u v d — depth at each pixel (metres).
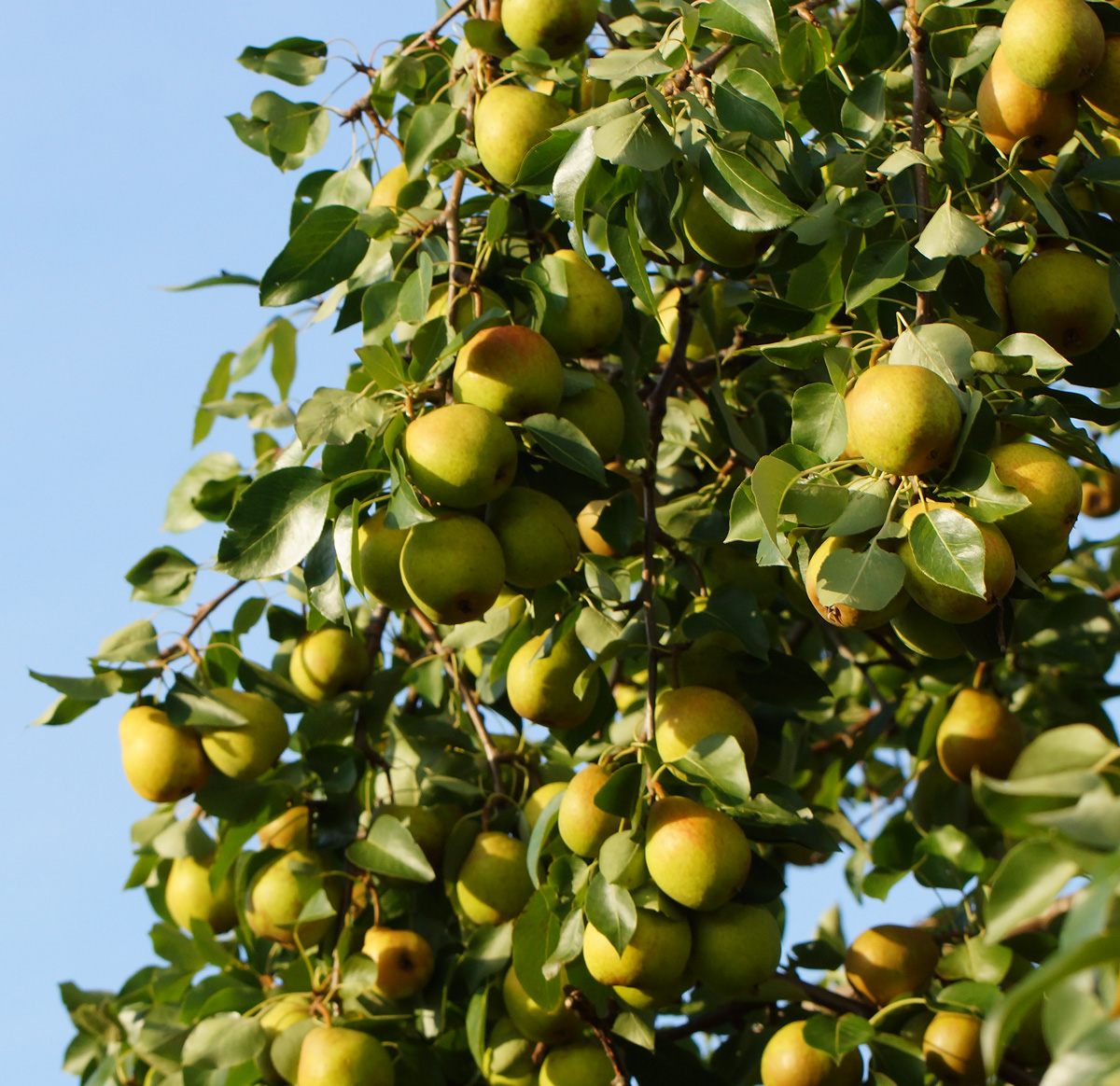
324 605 2.92
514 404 3.00
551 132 3.24
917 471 2.48
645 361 4.13
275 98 4.11
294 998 3.73
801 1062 3.20
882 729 4.82
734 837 2.73
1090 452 2.59
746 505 2.80
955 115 3.60
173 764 3.94
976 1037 3.21
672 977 2.76
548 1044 3.60
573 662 3.46
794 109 3.76
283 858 4.09
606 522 3.58
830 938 4.50
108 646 4.10
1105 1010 1.53
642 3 4.47
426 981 3.80
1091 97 3.07
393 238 3.72
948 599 2.45
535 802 4.00
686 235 3.39
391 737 4.54
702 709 3.04
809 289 3.24
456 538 2.82
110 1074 4.46
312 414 3.09
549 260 3.30
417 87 4.11
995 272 3.13
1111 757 1.71
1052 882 1.66
